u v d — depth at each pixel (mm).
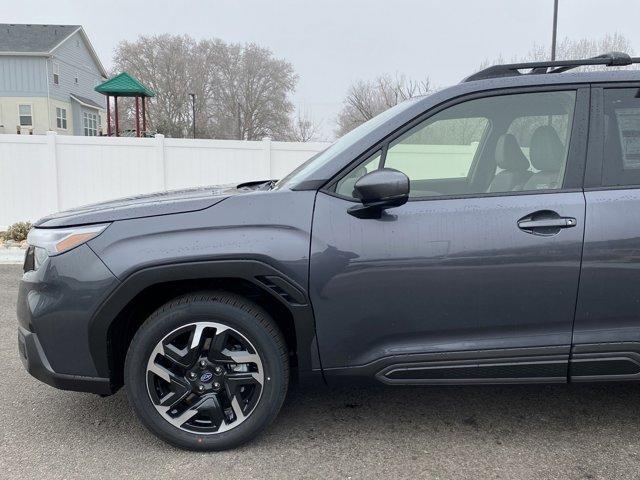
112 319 2611
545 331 2645
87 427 3053
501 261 2576
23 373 3826
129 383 2684
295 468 2643
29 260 2820
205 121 63125
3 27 37719
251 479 2553
